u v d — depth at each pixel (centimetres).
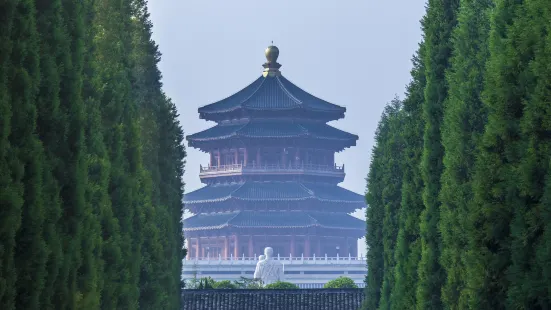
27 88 10656
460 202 12600
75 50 12756
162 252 18325
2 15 10294
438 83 14850
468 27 13262
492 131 10850
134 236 16538
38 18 11962
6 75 10206
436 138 14712
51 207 11394
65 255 11738
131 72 17812
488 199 10906
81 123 12350
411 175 16600
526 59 10556
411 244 16212
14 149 10431
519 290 10194
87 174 13025
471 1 13488
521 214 10331
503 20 11200
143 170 18012
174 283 19775
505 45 10988
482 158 10975
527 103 10262
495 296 11025
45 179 11388
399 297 16425
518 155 10588
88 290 12712
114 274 14788
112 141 15825
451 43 14888
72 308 11988
